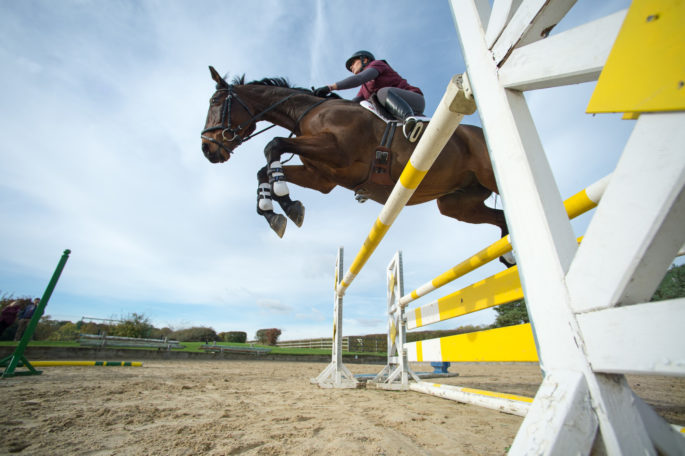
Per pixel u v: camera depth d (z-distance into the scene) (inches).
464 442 54.5
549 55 24.1
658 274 18.0
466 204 111.9
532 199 24.7
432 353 122.1
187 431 58.8
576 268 20.8
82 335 382.0
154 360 380.2
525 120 27.9
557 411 18.4
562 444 17.1
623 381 19.3
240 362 410.6
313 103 111.4
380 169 94.7
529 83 26.4
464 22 36.7
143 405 85.1
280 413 78.1
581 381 19.1
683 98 15.3
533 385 166.2
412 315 143.9
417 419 73.0
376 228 93.8
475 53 33.8
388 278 176.1
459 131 97.5
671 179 16.2
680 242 17.3
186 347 540.7
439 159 91.7
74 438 53.6
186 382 150.4
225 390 125.7
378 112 95.0
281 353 516.7
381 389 143.6
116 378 157.3
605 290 18.7
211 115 123.8
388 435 58.2
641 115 18.2
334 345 161.6
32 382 131.0
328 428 62.6
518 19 27.6
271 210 99.7
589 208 56.2
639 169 18.0
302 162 106.2
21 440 51.8
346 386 149.9
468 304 95.6
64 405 82.7
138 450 47.8
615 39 19.2
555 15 25.7
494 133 29.4
